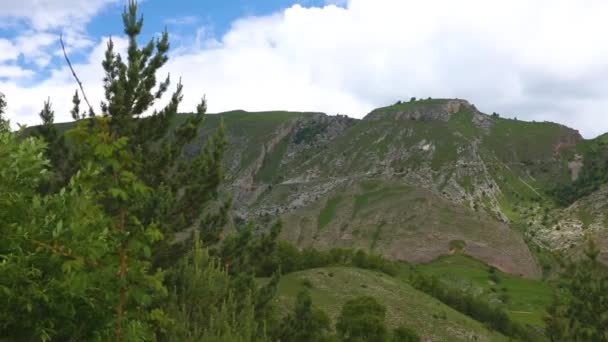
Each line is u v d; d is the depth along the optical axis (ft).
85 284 20.18
